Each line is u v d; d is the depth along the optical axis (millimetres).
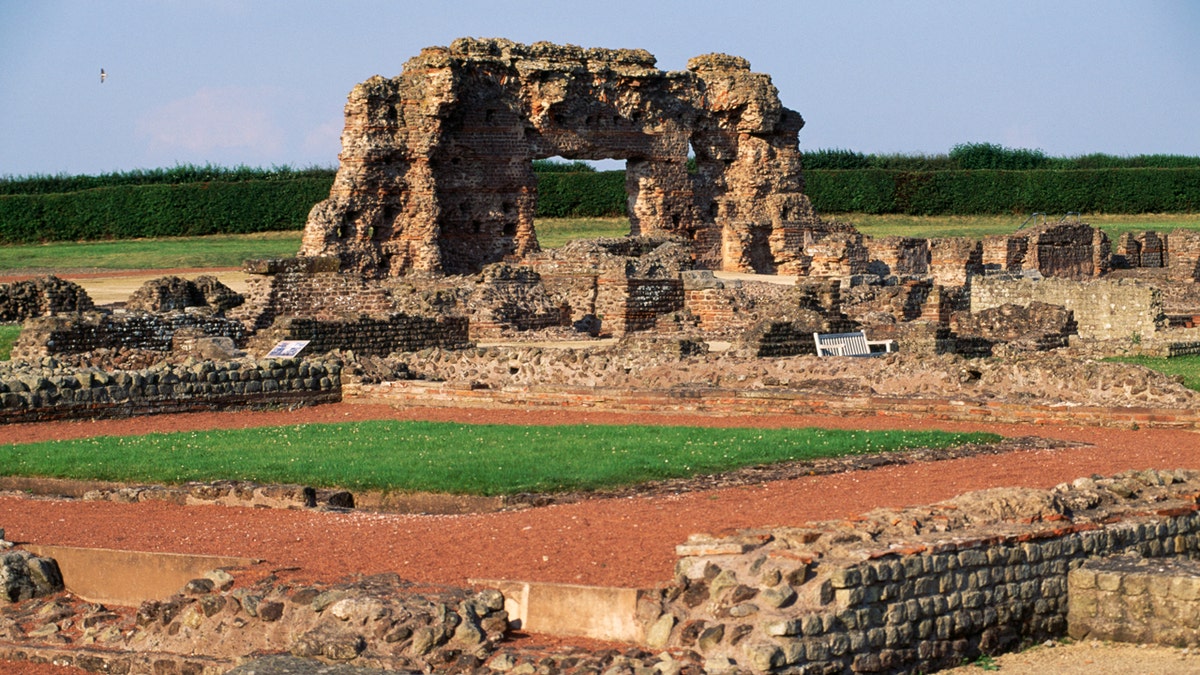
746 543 14625
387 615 14453
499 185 68250
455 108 66188
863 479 21016
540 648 14148
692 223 74125
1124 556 16312
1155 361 40062
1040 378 29594
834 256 71562
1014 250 76250
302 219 100562
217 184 100062
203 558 16672
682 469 22172
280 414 32531
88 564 17328
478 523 18656
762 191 75875
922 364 31031
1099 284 52375
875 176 110688
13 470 24016
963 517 15781
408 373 35625
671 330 51500
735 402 30547
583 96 70312
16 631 16375
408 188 65250
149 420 31094
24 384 30297
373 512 20375
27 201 97625
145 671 15070
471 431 27594
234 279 71500
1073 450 24266
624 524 17781
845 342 39719
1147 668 14766
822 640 13750
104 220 98688
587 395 31812
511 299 52938
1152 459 22766
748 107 74625
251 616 15164
